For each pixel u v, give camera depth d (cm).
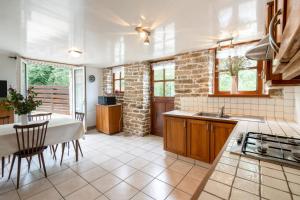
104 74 540
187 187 207
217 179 74
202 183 72
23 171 248
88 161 284
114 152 325
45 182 219
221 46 287
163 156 304
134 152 324
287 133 150
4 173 241
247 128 170
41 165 267
